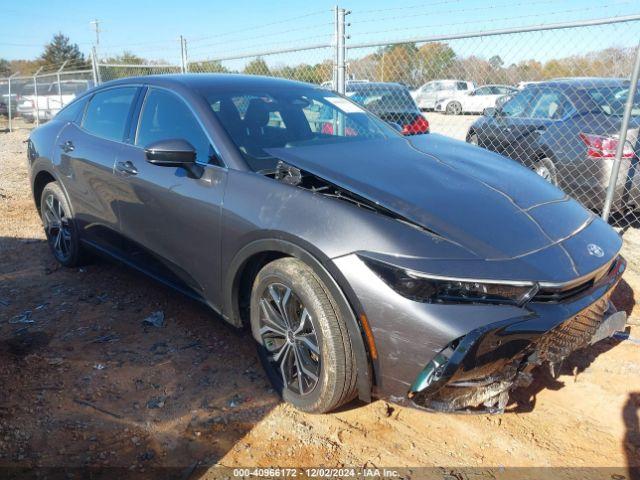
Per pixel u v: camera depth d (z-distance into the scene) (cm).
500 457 257
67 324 374
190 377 314
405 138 387
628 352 348
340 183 278
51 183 468
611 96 590
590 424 281
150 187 346
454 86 1114
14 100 1917
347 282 243
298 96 390
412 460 254
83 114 447
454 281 229
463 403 244
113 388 302
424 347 229
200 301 336
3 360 320
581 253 262
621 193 555
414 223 253
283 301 277
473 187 298
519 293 236
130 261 395
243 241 286
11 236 561
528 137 655
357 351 249
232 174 303
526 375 254
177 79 377
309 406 274
